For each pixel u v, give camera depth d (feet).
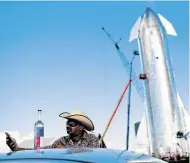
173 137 235.40
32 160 9.91
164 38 251.39
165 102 237.86
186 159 236.84
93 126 24.29
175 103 238.89
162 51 246.88
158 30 253.65
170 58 247.50
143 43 250.78
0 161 10.00
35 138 27.37
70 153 10.74
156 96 239.71
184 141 234.38
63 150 11.40
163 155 234.38
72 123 23.52
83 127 23.86
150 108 242.58
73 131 23.63
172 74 244.42
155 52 246.68
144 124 247.50
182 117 239.30
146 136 245.45
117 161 10.05
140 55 252.83
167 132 237.04
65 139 24.18
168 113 237.04
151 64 243.40
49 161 9.80
